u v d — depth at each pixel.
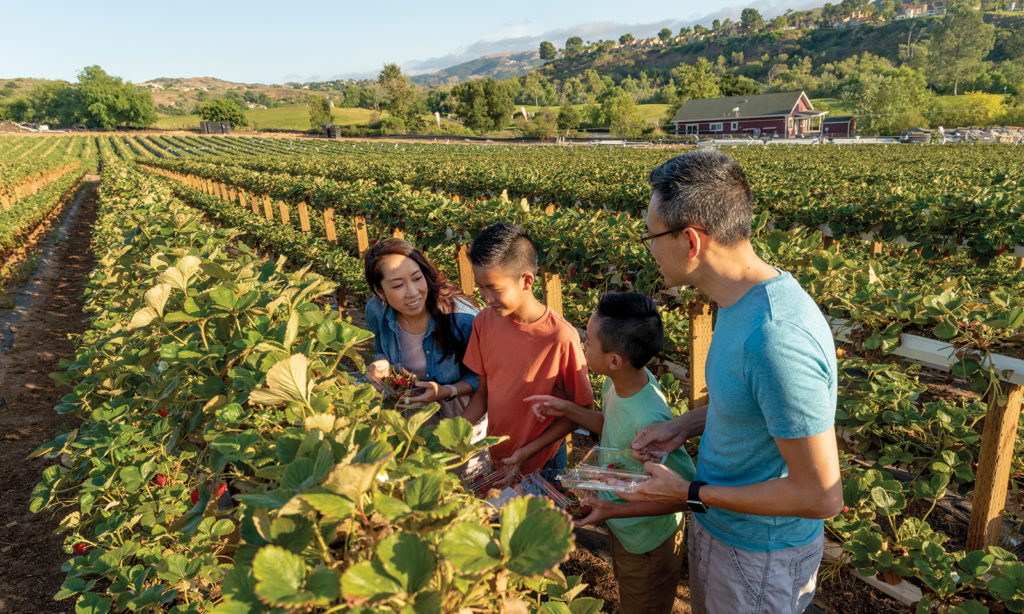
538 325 2.33
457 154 45.06
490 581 1.02
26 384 6.82
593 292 4.74
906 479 3.56
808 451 1.39
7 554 3.73
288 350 1.84
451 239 7.40
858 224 7.62
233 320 2.48
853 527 2.72
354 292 7.18
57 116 145.62
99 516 2.46
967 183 11.20
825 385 1.39
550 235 5.32
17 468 4.89
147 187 12.23
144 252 4.98
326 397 1.69
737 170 1.47
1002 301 2.55
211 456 2.03
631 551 2.11
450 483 1.20
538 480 2.04
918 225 6.97
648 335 1.95
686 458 2.13
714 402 1.60
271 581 0.85
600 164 25.45
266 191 14.75
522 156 39.66
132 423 2.64
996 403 2.39
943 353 2.55
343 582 0.82
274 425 1.63
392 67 109.19
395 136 99.38
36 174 31.45
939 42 133.00
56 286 12.20
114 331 3.68
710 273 1.54
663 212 1.52
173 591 1.92
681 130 86.69
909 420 3.04
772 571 1.69
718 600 1.83
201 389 2.10
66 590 2.04
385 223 9.07
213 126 113.19
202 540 1.93
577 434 4.41
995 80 118.31
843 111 103.88
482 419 2.73
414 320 2.75
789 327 1.39
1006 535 2.89
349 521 1.07
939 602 2.46
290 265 9.62
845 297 2.99
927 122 79.06
